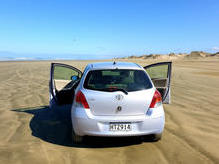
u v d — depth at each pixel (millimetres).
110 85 3285
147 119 3127
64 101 4934
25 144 3535
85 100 3166
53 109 5797
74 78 4871
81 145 3512
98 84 3312
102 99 3102
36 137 3852
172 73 16422
